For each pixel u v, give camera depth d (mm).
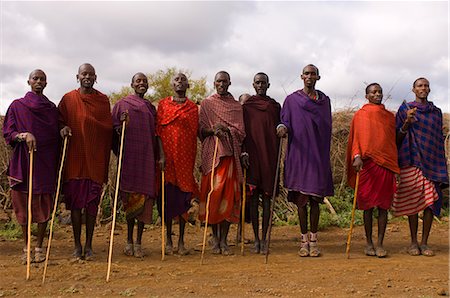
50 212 6508
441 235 8703
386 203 6961
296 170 6957
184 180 7062
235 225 10008
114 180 10258
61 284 5391
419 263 6488
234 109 7266
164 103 7227
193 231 9375
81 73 6625
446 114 12047
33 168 6309
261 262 6562
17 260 6566
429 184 7090
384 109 7195
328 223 9586
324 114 7070
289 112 7109
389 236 8680
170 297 4910
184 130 7098
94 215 6668
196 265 6371
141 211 6852
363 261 6613
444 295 4996
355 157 6938
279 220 10172
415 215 7125
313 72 7090
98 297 4926
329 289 5219
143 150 6855
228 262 6566
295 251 7406
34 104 6379
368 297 4930
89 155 6539
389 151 7012
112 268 6121
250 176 7211
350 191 11062
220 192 7055
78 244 6672
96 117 6648
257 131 7230
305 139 6969
